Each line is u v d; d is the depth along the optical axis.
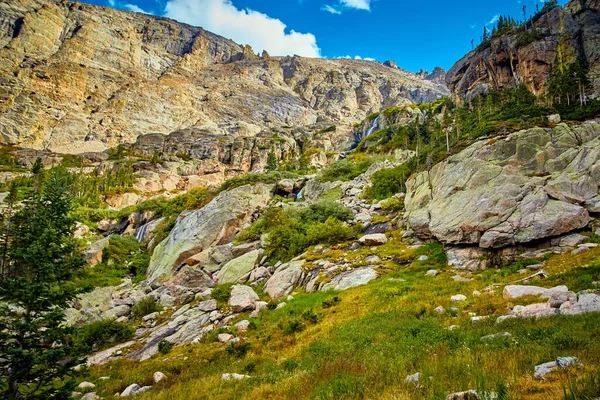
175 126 187.12
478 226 23.39
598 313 11.30
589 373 7.43
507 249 22.27
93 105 175.25
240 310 24.73
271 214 42.41
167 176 104.31
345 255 29.81
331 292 23.75
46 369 13.45
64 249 15.05
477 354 10.10
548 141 27.67
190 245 42.06
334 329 17.41
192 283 34.12
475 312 15.39
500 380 7.93
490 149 29.05
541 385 7.43
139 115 179.00
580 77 49.50
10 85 159.25
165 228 53.81
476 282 19.77
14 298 13.45
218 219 44.78
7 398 12.43
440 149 43.09
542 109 40.34
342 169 61.31
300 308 22.27
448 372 9.38
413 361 11.04
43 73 169.62
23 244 14.85
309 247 33.47
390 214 37.12
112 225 67.06
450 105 95.06
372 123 128.12
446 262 24.34
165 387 14.88
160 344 21.19
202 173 121.88
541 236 21.34
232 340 19.72
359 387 9.65
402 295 19.80
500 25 90.44
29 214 15.54
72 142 154.12
